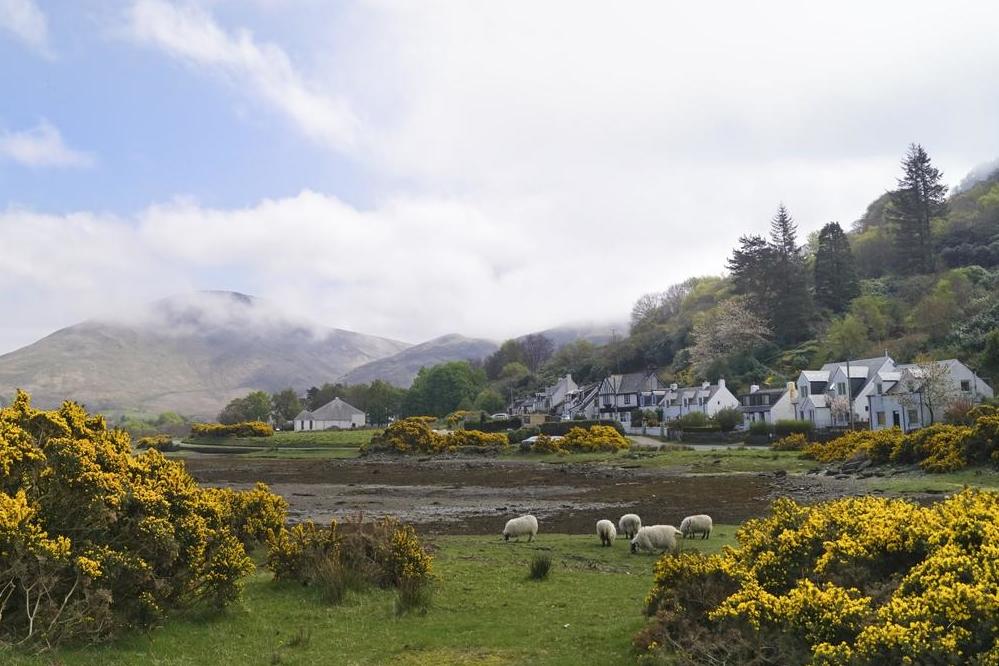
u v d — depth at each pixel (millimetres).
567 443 67438
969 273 117438
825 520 10156
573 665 9859
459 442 74562
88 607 10070
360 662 10172
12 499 10109
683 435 81000
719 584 10289
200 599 12422
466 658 10367
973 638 6727
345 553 15242
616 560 18359
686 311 171625
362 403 192000
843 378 89875
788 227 137000
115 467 12078
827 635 7840
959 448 34875
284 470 58594
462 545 21203
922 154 138500
